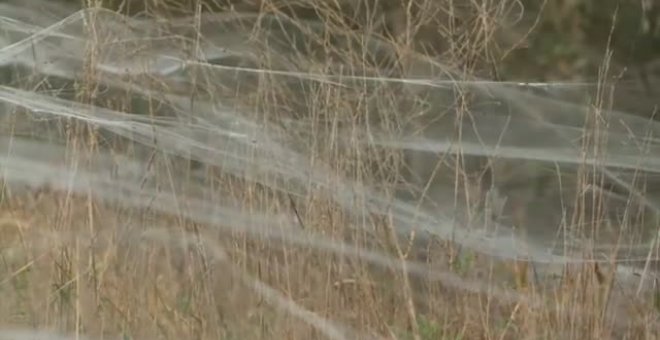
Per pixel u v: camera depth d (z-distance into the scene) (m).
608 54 8.77
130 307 7.68
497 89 9.46
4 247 8.05
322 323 7.82
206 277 7.86
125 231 7.98
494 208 9.04
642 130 9.46
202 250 7.93
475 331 7.99
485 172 9.20
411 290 8.07
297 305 7.88
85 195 8.13
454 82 8.91
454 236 8.48
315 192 8.15
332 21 9.10
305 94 8.60
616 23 10.13
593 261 8.01
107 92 8.44
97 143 8.18
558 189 9.53
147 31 8.95
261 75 8.62
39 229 8.01
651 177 8.96
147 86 8.48
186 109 8.64
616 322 8.09
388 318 7.96
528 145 9.55
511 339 7.98
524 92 9.70
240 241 8.10
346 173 8.19
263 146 8.40
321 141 8.27
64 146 8.60
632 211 8.76
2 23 10.59
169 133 8.54
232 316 7.86
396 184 8.33
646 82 9.88
